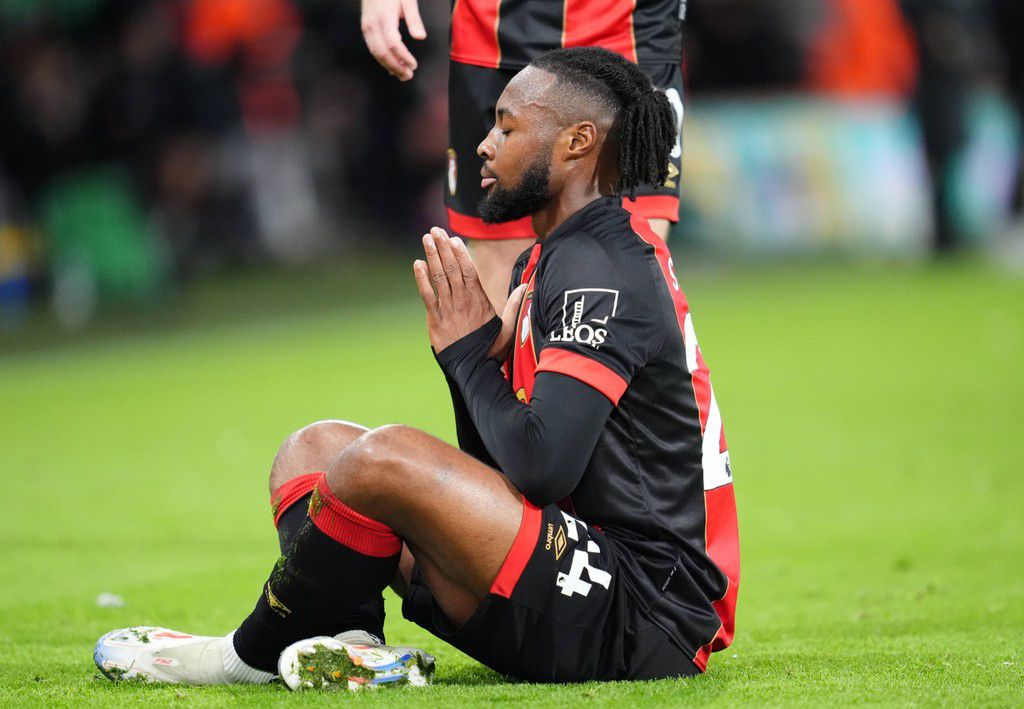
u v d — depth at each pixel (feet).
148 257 163.94
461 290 31.55
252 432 91.61
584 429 29.84
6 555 57.16
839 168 176.35
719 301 153.17
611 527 31.60
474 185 44.78
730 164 172.86
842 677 32.60
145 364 129.08
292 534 32.53
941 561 53.93
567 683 31.19
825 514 63.98
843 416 89.97
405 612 33.12
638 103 32.40
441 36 176.76
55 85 161.79
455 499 29.53
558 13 43.39
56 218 161.38
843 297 152.87
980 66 185.16
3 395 114.21
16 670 36.19
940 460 75.66
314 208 177.78
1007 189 187.21
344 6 173.06
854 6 174.81
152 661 32.65
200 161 166.71
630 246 31.58
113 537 61.41
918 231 180.55
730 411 93.09
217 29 165.89
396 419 92.73
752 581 50.85
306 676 30.22
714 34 171.22
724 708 28.60
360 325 147.13
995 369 106.01
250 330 146.72
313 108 175.11
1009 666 34.04
